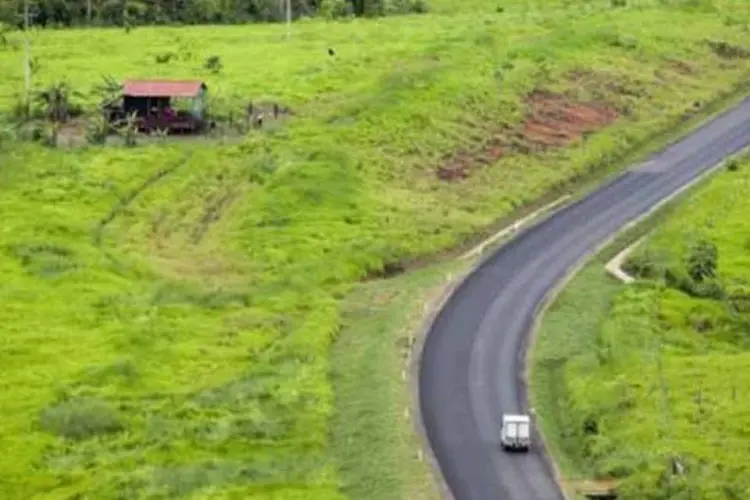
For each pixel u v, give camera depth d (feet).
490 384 471.21
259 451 426.10
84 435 439.63
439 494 395.55
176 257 586.45
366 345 503.61
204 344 505.66
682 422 433.89
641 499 388.37
